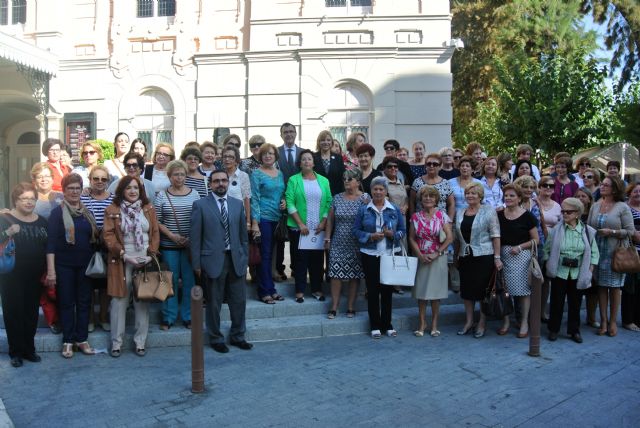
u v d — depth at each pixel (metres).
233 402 4.86
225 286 6.45
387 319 7.02
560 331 7.37
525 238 6.90
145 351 6.27
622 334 7.28
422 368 5.79
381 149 13.91
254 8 14.16
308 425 4.44
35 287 5.80
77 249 5.96
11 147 19.45
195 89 14.47
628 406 4.89
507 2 21.20
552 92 14.89
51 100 14.79
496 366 5.89
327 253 7.56
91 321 6.48
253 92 14.17
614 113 17.36
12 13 15.24
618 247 7.05
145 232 6.12
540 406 4.86
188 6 14.44
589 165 9.58
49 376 5.45
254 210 7.23
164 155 7.24
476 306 8.16
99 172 6.27
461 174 7.79
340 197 7.25
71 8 14.85
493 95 22.09
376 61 13.91
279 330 6.83
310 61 13.98
